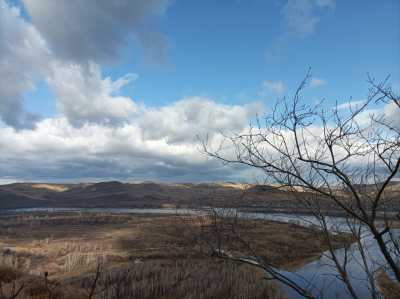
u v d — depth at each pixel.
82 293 12.38
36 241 57.19
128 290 15.77
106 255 39.28
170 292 16.48
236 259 3.18
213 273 20.39
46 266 32.47
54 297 11.02
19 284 10.74
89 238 63.34
